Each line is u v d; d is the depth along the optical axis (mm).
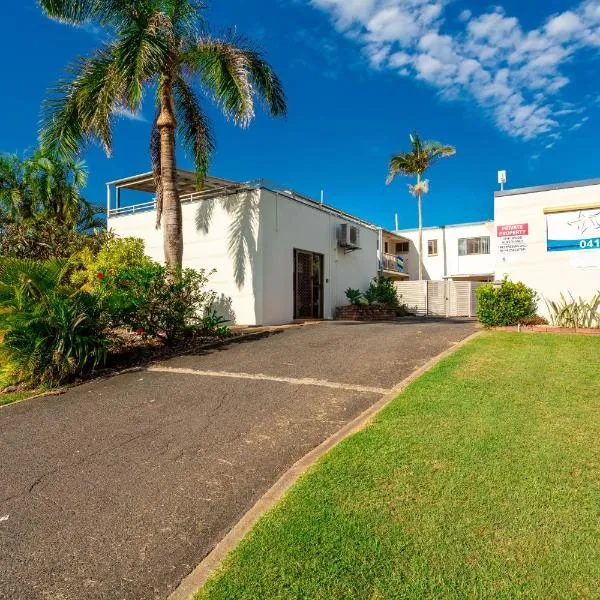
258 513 2875
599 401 4555
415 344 8328
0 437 4520
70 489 3357
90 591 2254
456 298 20047
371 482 3066
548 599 1974
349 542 2424
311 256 14844
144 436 4371
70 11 9438
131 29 9078
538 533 2436
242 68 10141
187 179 16016
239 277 12711
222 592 2121
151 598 2193
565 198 10023
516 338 8414
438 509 2701
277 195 13102
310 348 8344
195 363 7469
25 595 2232
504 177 20297
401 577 2143
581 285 9828
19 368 6613
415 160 29344
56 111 10227
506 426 3943
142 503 3113
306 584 2131
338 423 4508
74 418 5027
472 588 2053
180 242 10289
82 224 20188
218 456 3844
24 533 2795
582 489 2869
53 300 6871
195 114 12117
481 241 28984
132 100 8805
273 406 5086
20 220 15969
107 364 7621
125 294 7875
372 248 19531
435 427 3975
